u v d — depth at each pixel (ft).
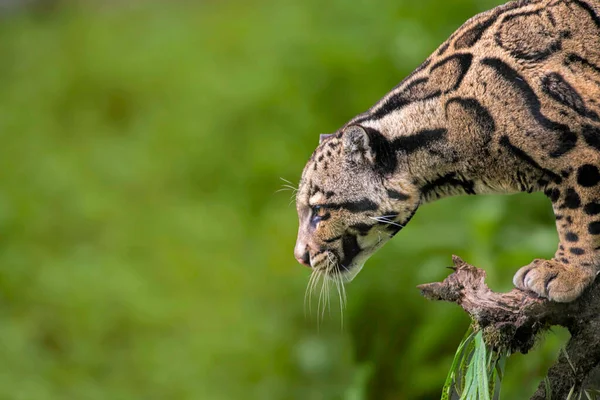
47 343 41.63
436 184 23.82
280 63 53.42
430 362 31.32
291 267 42.52
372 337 33.40
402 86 23.77
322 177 24.61
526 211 36.50
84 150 58.70
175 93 63.31
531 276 20.81
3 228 50.39
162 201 52.13
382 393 31.45
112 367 39.73
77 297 43.47
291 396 35.22
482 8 42.22
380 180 24.00
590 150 21.24
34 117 64.08
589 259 21.30
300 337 37.83
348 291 34.73
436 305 32.94
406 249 35.24
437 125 22.95
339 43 49.75
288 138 49.49
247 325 39.75
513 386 28.84
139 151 56.90
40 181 54.90
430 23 44.11
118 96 65.05
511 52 22.02
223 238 47.42
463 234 35.50
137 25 80.02
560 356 21.13
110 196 52.85
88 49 73.51
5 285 45.09
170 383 38.14
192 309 42.47
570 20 21.79
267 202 48.70
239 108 54.54
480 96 22.18
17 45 77.71
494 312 20.24
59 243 49.60
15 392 37.32
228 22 74.18
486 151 22.44
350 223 24.61
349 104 47.14
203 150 53.83
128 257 47.26
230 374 37.78
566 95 21.35
